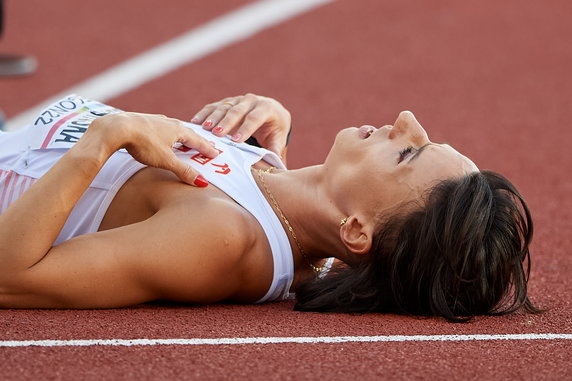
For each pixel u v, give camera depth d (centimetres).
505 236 757
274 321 760
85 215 786
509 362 693
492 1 2520
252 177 805
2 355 659
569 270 988
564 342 741
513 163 1538
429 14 2408
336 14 2384
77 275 727
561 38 2277
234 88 1916
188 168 769
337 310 792
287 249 791
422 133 772
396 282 769
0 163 824
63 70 1980
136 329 718
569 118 1800
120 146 747
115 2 2444
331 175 788
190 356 673
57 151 802
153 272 736
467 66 2092
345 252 795
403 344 719
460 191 747
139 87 1898
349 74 2025
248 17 2350
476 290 763
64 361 655
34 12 2350
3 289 727
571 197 1350
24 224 715
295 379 641
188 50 2120
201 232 739
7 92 1845
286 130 936
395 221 755
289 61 2084
